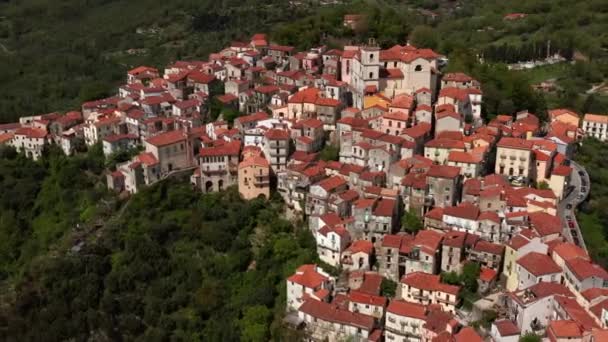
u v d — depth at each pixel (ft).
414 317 490.90
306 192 645.92
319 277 551.18
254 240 643.86
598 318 442.50
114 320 588.91
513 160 640.17
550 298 465.88
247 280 608.19
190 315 587.27
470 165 626.64
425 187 601.62
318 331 522.06
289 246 614.75
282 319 549.54
